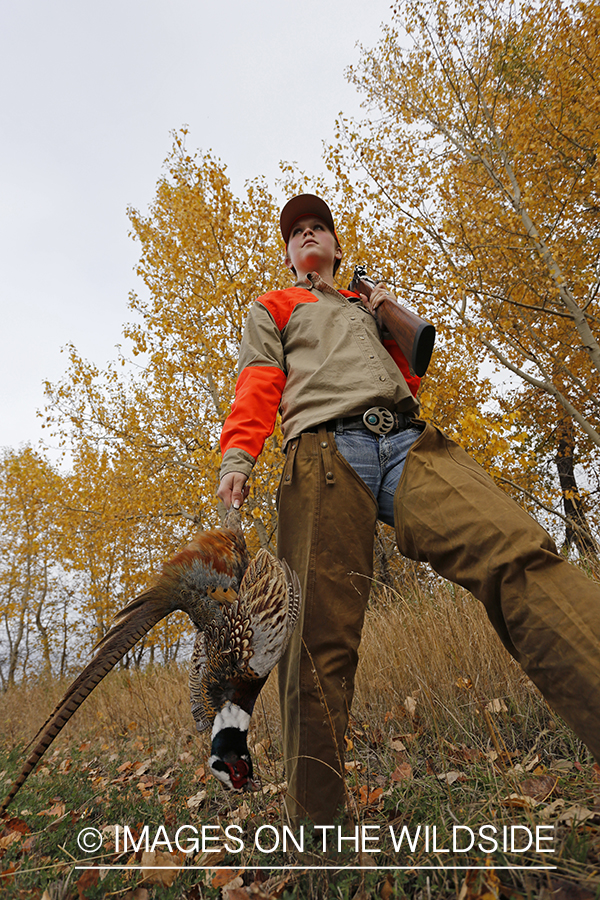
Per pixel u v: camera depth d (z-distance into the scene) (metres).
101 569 12.74
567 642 0.95
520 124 8.32
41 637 19.50
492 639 2.62
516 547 1.06
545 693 1.00
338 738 1.30
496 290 8.91
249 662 1.05
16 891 1.50
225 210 8.80
